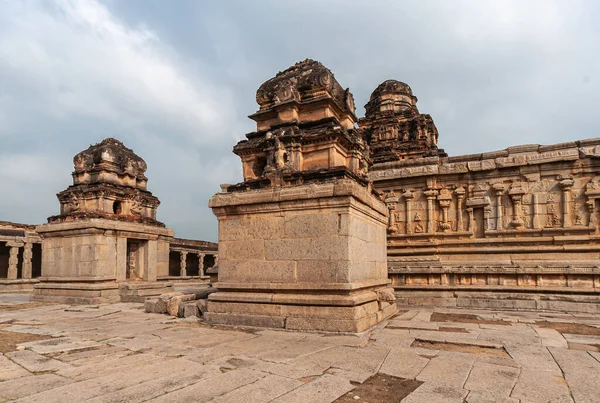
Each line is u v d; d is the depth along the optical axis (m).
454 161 19.81
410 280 17.69
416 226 20.02
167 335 9.26
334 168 11.30
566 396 5.25
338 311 9.50
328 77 13.00
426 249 19.34
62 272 19.42
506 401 5.07
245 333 9.49
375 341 8.65
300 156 12.46
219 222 11.45
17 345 8.14
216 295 11.09
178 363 6.71
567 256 17.12
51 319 12.40
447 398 5.17
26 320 12.21
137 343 8.32
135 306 16.44
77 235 19.09
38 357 7.14
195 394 5.22
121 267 19.56
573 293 15.13
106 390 5.36
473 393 5.35
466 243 18.81
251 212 10.98
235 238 11.15
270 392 5.32
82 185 21.30
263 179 11.89
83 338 8.92
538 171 18.00
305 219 10.27
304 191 10.20
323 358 7.07
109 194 20.97
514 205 18.22
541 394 5.32
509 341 8.59
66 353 7.46
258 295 10.50
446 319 12.17
